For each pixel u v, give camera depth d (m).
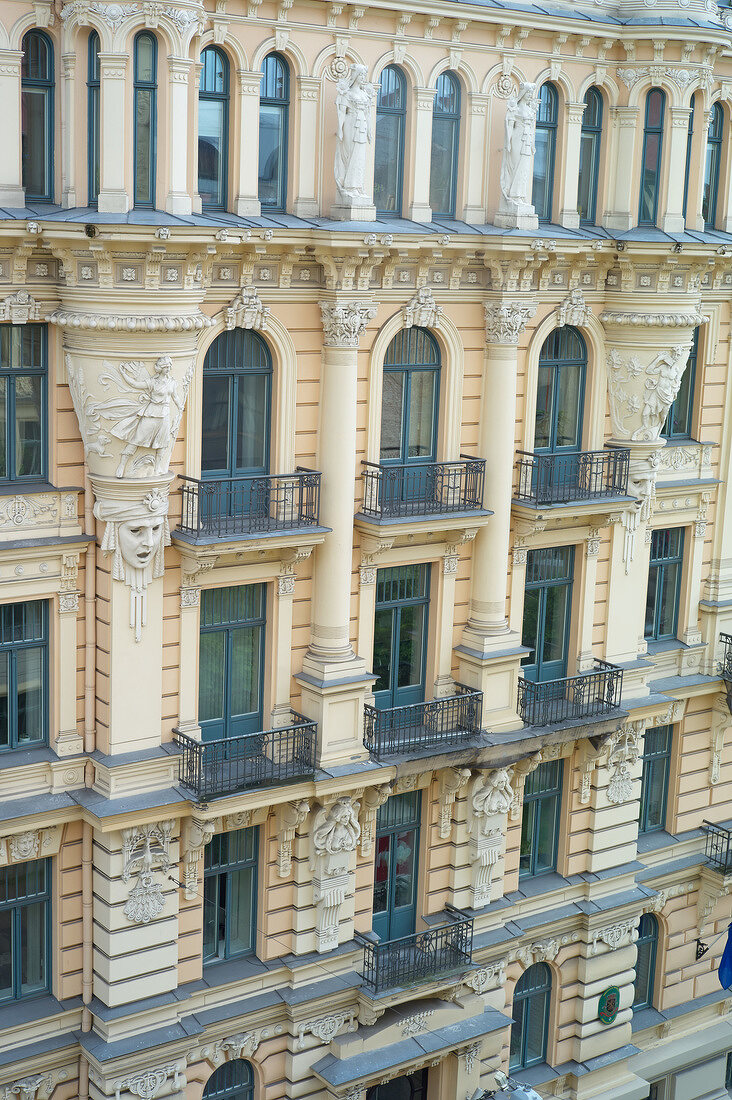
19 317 26.98
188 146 27.23
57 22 26.64
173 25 26.19
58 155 27.27
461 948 34.34
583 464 35.62
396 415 32.66
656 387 35.72
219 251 27.92
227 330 29.47
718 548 40.12
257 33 28.52
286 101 29.58
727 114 36.72
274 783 30.41
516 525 34.56
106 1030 29.84
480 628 34.22
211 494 29.92
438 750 33.12
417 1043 33.78
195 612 29.92
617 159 34.84
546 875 37.91
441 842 35.03
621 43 34.09
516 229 32.16
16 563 27.89
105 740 29.25
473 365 33.28
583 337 35.56
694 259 34.88
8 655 28.62
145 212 26.62
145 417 27.20
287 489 30.53
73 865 29.78
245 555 30.23
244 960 32.50
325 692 31.31
